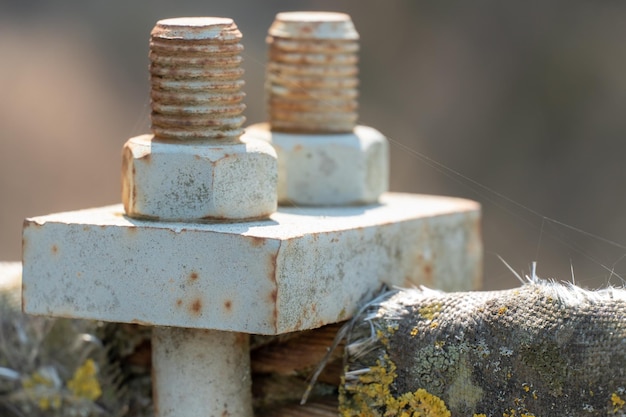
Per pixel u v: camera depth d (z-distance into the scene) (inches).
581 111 394.6
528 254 367.6
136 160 122.8
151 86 127.2
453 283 148.2
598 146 392.8
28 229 121.6
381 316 121.5
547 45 398.6
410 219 138.3
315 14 159.2
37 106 412.2
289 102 153.8
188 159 121.6
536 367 111.5
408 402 118.3
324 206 149.6
